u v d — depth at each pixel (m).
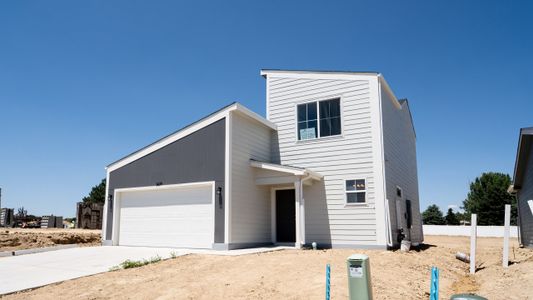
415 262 10.84
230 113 13.32
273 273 8.41
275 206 15.30
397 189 15.95
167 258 10.88
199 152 13.71
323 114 15.13
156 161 14.71
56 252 12.64
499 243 24.36
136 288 7.80
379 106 14.02
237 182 13.32
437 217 54.56
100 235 21.33
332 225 14.12
